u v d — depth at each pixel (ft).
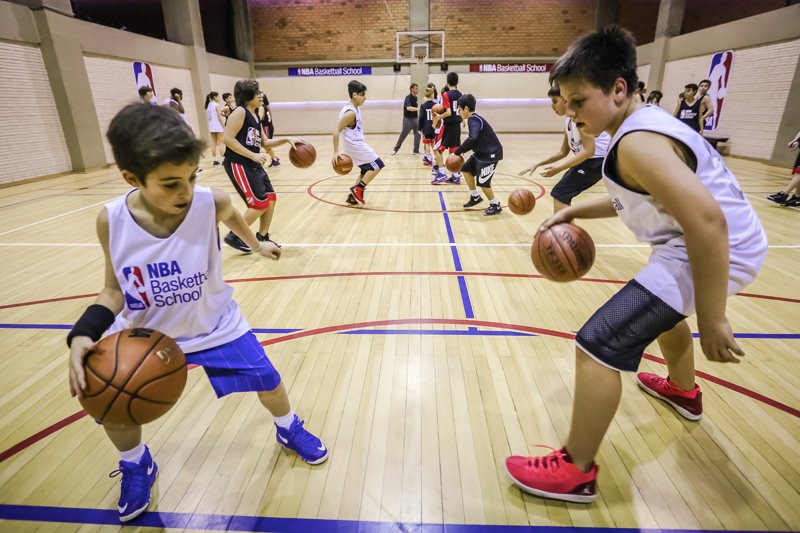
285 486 5.34
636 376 7.38
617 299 4.39
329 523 4.87
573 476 4.88
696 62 36.29
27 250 14.15
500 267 12.32
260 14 49.57
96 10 37.19
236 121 12.10
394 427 6.30
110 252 4.27
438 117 23.56
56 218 18.03
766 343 8.43
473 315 9.59
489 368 7.67
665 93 40.68
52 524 4.89
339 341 8.56
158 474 5.51
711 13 42.19
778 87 28.73
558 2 47.57
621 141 3.83
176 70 38.78
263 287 11.08
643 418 6.43
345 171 17.74
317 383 7.29
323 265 12.57
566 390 7.09
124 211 4.23
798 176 17.97
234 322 5.10
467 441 6.04
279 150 43.65
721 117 33.88
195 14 40.40
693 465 5.59
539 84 50.11
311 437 5.73
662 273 4.22
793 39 27.50
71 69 28.09
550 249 5.68
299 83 51.16
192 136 3.82
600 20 47.57
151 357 4.14
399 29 49.01
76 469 5.68
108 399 3.99
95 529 4.83
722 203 4.05
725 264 3.50
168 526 4.85
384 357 8.02
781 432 6.15
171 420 6.48
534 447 5.92
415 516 4.95
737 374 7.45
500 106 51.08
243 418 6.54
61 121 28.43
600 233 15.57
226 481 5.42
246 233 5.28
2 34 24.34
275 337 8.71
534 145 42.68
